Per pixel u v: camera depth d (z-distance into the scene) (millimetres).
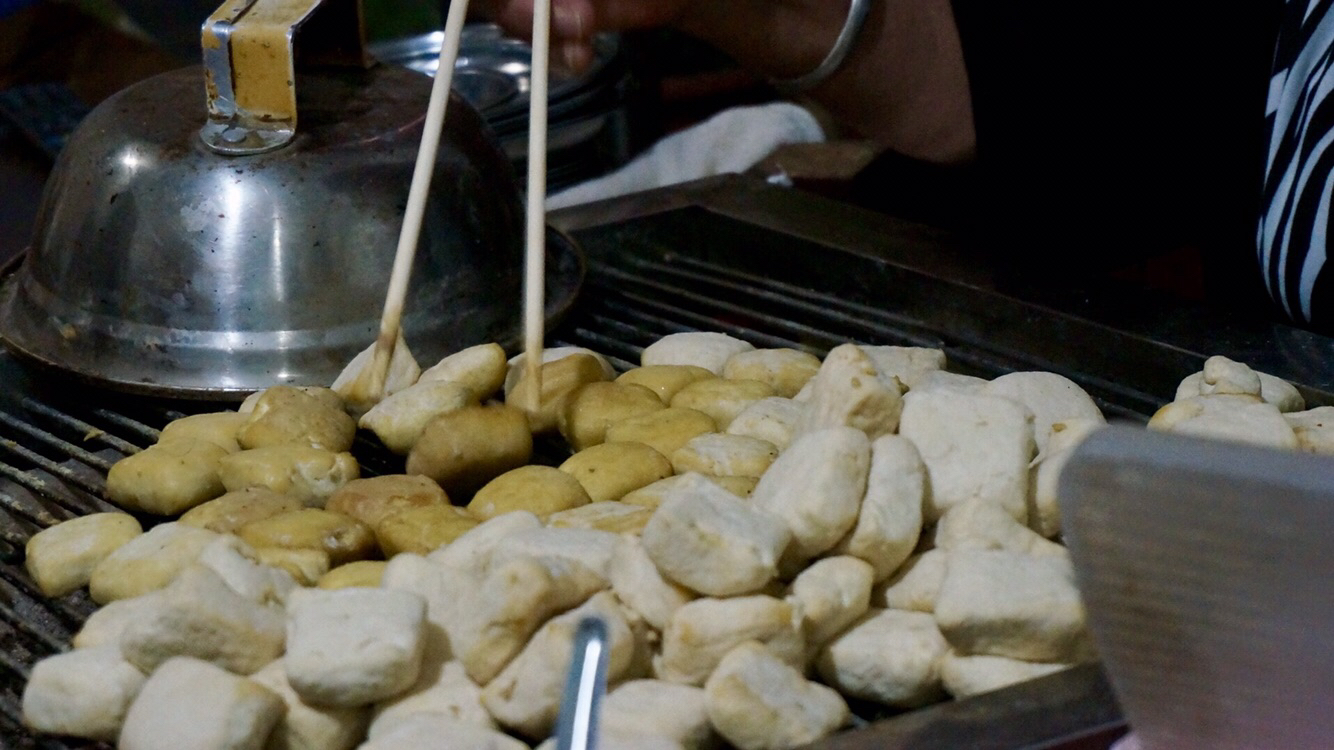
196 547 1051
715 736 981
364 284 1197
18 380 1219
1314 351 1179
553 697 968
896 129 1418
